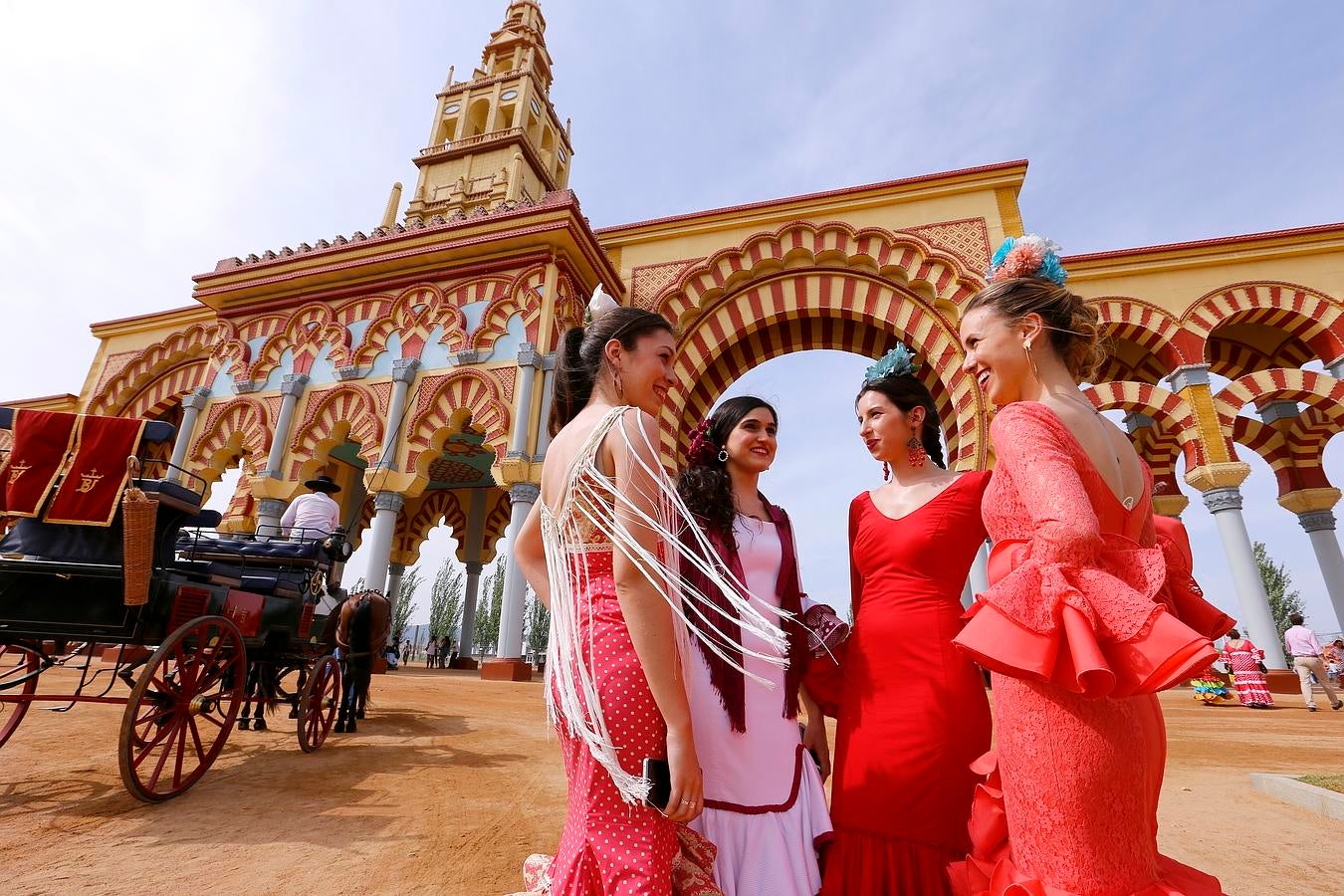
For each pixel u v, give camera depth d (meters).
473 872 2.78
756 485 2.09
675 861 1.41
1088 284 12.33
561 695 1.32
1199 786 4.49
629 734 1.26
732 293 13.57
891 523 1.90
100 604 3.53
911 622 1.76
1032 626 1.12
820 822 1.70
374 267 13.12
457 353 11.80
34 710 5.93
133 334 17.78
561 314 12.12
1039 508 1.15
